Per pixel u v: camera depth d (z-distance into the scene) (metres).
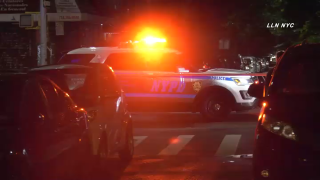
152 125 26.41
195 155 18.14
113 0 50.53
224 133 23.25
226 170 15.33
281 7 64.94
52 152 10.30
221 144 20.34
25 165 9.16
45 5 30.34
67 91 15.22
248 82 26.98
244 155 17.89
